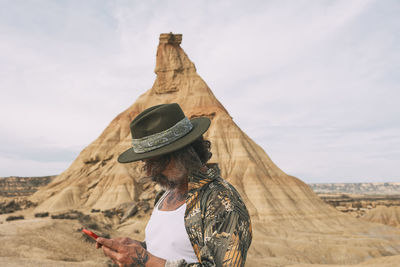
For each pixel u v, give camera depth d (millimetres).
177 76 96062
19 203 80875
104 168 84188
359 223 74188
